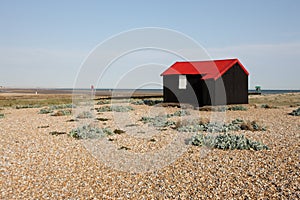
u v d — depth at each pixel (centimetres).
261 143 1177
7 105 3775
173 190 721
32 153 1098
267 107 2830
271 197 663
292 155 1009
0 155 1066
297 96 4991
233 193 691
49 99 5106
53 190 730
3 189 737
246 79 3111
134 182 786
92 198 682
